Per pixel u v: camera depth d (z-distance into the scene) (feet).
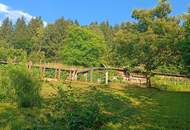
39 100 51.62
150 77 120.57
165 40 111.96
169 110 60.80
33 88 52.95
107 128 41.27
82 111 40.52
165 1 121.90
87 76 104.88
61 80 95.76
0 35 430.61
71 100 46.55
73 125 38.11
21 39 366.84
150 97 80.28
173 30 113.70
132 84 115.14
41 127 37.52
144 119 49.47
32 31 406.62
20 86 52.60
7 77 53.47
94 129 39.63
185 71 116.57
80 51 239.09
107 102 60.39
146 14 123.03
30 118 42.24
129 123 45.52
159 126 45.47
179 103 72.18
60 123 39.06
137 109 58.65
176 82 128.36
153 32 118.11
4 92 52.80
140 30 126.21
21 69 54.65
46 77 97.45
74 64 239.09
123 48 122.93
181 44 97.76
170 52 114.52
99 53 242.78
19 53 204.44
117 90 89.30
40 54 276.62
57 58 299.17
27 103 50.26
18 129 36.76
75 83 94.02
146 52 116.26
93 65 237.66
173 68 131.85
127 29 129.29
